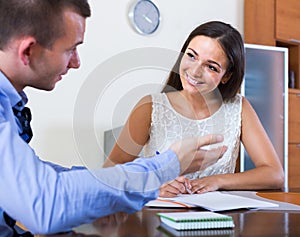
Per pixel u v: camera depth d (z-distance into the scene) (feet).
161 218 2.45
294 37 10.95
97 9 8.76
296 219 2.56
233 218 2.59
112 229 2.24
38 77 2.42
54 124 8.18
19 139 2.08
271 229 2.24
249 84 9.46
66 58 2.41
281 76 9.84
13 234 2.49
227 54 4.85
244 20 10.62
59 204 1.99
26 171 1.99
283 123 9.77
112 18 8.93
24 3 2.23
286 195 3.92
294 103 10.48
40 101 8.05
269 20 10.64
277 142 9.67
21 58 2.31
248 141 5.51
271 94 9.70
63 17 2.29
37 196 1.96
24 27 2.24
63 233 2.10
